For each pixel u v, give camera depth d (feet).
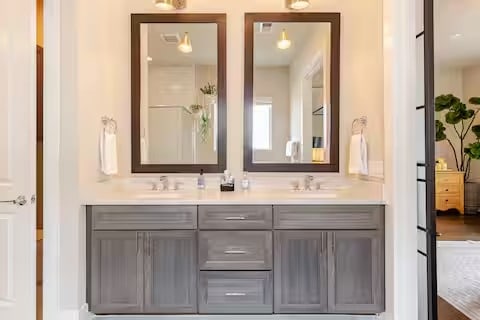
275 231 8.51
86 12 8.40
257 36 10.59
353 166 9.77
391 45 8.04
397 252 7.97
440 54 9.18
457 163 9.30
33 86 7.93
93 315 8.79
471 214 9.22
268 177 10.57
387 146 8.25
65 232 8.14
